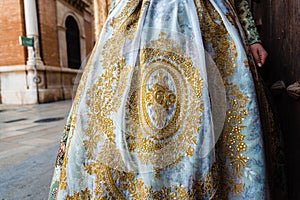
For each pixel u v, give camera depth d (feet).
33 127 12.06
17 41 25.57
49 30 28.09
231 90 2.34
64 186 2.32
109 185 2.26
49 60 28.04
